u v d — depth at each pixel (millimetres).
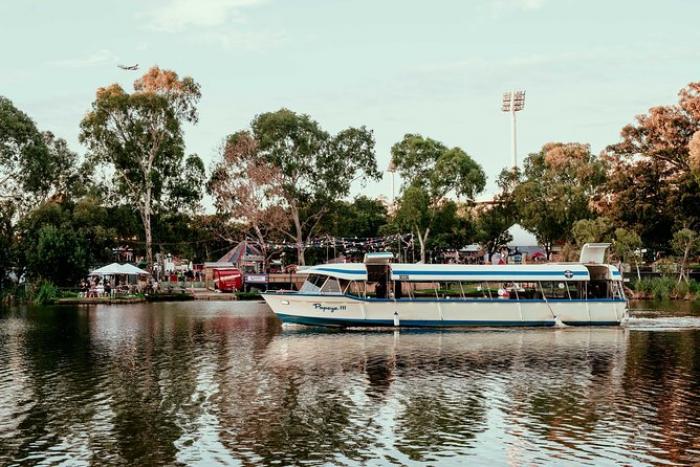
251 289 89625
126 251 106625
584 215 93500
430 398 24375
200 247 127688
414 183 101250
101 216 89000
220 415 22125
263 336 41625
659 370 29656
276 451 18594
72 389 25922
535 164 106125
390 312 45500
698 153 82125
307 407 23125
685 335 42219
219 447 18938
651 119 91750
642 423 21078
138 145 93750
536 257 100750
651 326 47281
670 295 77812
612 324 47125
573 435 19922
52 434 20141
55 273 80500
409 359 32656
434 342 38750
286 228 103938
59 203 91812
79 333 43656
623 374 28734
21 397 24641
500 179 107125
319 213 108062
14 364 31406
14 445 19172
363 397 24547
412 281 46062
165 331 44625
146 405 23422
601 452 18453
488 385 26547
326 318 45344
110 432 20328
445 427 20750
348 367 30484
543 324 46562
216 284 92000
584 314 46875
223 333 43344
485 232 104438
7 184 89312
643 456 18109
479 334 42719
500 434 20047
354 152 107312
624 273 87000
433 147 102625
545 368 30219
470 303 46000
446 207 97688
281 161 102688
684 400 23938
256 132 104625
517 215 103000
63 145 96438
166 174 97250
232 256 101938
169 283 97000
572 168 94000
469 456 18188
